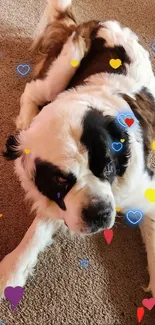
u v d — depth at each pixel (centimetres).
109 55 82
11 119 97
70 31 95
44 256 80
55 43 96
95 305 76
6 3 117
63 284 77
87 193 61
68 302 76
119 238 83
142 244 83
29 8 116
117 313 75
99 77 78
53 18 102
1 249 81
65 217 66
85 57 87
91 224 62
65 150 60
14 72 104
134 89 77
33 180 68
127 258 81
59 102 68
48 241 80
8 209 85
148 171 74
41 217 79
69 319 74
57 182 63
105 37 85
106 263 80
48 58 96
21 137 69
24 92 98
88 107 65
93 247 82
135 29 116
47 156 62
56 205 69
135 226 85
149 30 116
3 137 94
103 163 62
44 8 117
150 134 77
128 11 120
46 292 76
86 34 88
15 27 112
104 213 62
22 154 70
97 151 61
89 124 62
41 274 78
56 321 74
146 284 78
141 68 81
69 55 88
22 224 84
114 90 74
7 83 102
